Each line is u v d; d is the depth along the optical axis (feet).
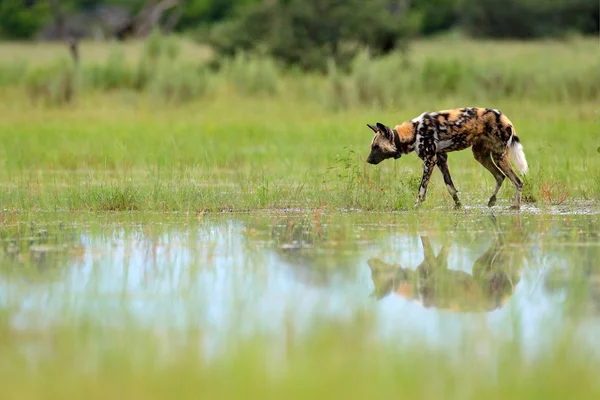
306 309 75.77
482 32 623.77
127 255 98.32
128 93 327.26
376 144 138.00
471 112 136.15
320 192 140.97
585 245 102.73
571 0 610.65
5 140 211.00
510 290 82.38
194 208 132.67
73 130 230.48
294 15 406.82
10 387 57.26
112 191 137.69
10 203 136.98
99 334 68.74
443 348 64.75
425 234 110.52
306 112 281.95
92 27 653.71
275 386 56.75
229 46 407.64
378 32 409.69
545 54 417.49
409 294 81.30
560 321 71.36
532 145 199.52
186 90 308.81
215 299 79.10
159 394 55.62
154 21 637.71
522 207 135.64
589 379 57.88
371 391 55.67
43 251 100.78
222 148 197.77
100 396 55.47
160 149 191.31
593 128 224.33
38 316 73.92
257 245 103.55
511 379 57.93
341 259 95.86
